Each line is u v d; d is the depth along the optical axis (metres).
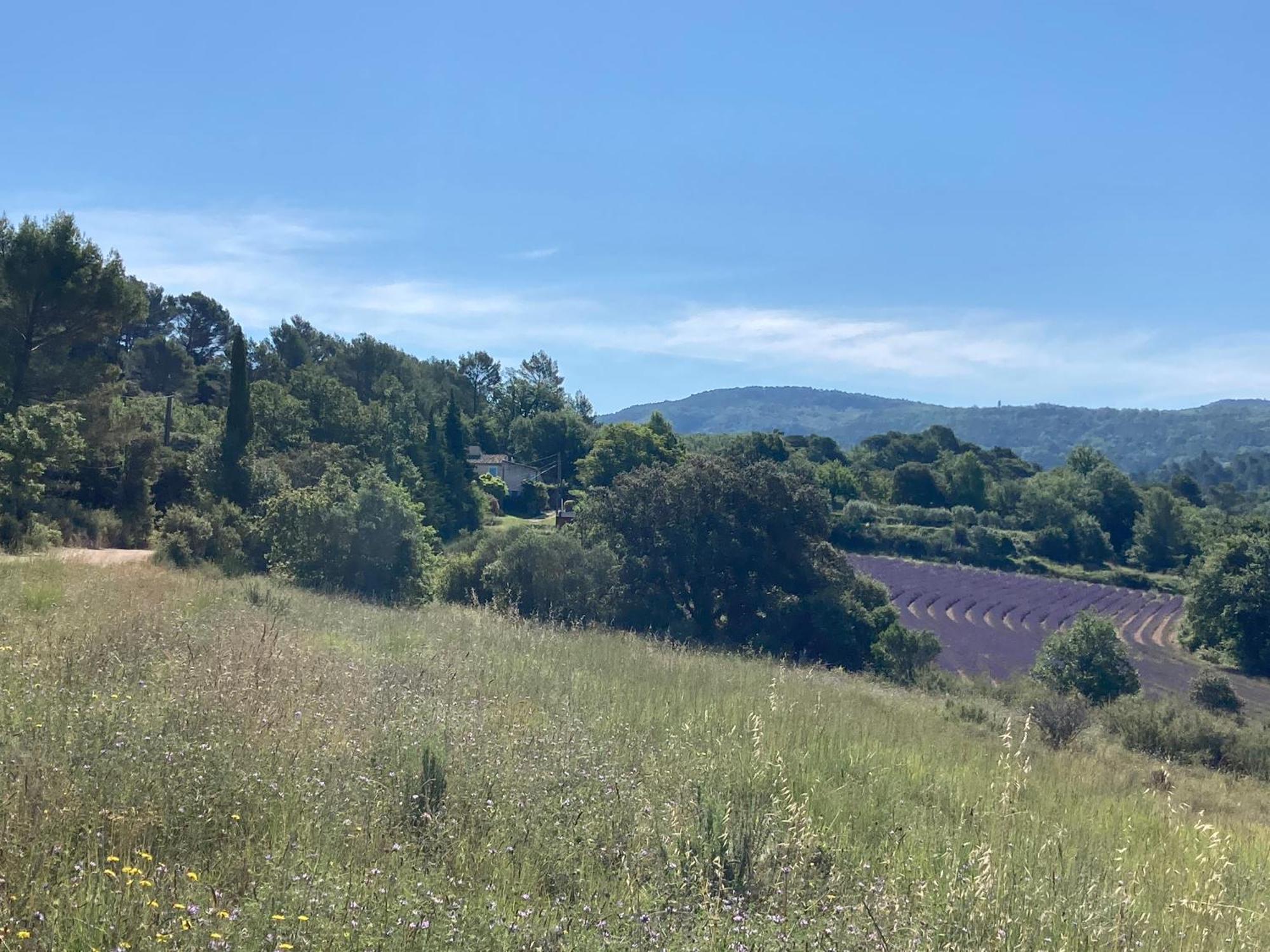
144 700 6.14
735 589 34.81
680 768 6.77
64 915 3.38
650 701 9.73
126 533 33.75
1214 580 53.31
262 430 58.31
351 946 3.46
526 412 125.75
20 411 28.56
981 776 8.66
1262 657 50.69
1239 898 5.66
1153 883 5.66
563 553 32.41
